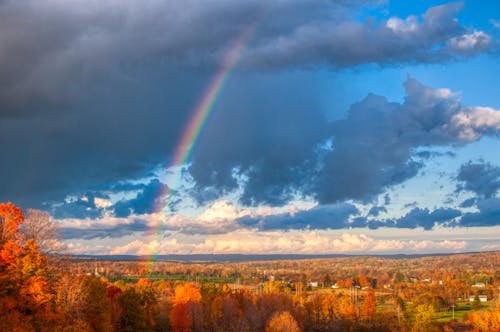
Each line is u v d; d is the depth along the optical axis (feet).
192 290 496.64
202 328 441.27
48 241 254.06
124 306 343.46
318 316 607.37
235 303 501.15
